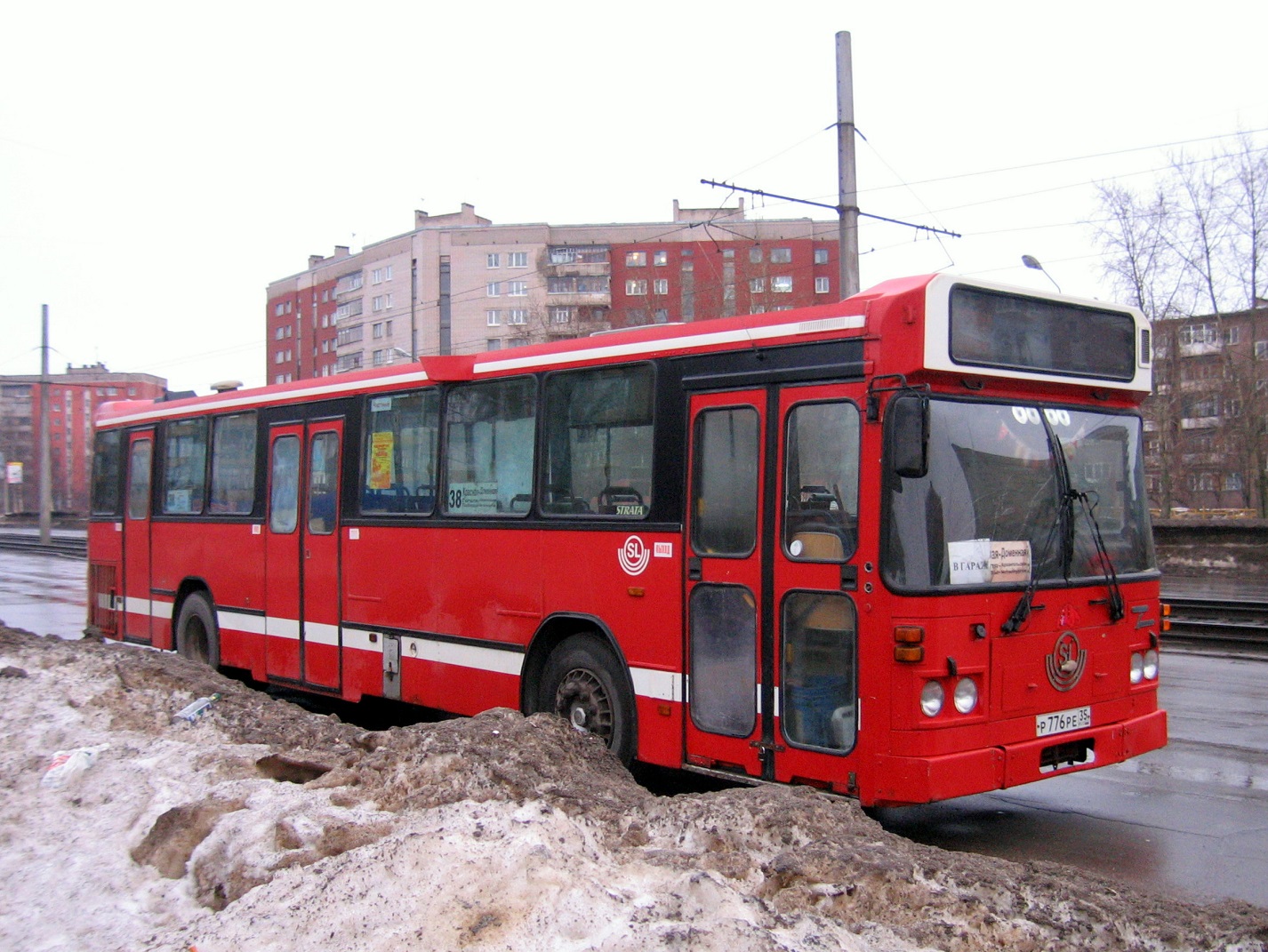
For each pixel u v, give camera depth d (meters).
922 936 3.75
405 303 79.69
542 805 4.50
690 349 7.22
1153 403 39.88
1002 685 6.20
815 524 6.38
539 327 69.56
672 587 7.21
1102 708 6.75
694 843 4.54
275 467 11.15
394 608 9.56
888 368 6.11
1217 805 7.58
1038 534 6.51
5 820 5.73
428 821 4.54
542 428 8.27
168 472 12.99
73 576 29.38
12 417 120.69
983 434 6.35
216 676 8.64
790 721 6.46
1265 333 37.72
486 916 3.76
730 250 72.75
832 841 4.39
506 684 8.44
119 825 5.45
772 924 3.64
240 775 5.89
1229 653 14.20
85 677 8.33
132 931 4.38
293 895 4.05
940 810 7.57
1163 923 3.91
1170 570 28.55
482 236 76.81
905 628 5.90
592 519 7.80
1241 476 45.16
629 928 3.55
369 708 11.72
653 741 7.30
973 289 6.30
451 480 9.06
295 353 95.44
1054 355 6.74
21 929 4.54
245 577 11.50
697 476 7.10
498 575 8.54
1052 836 6.92
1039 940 3.77
